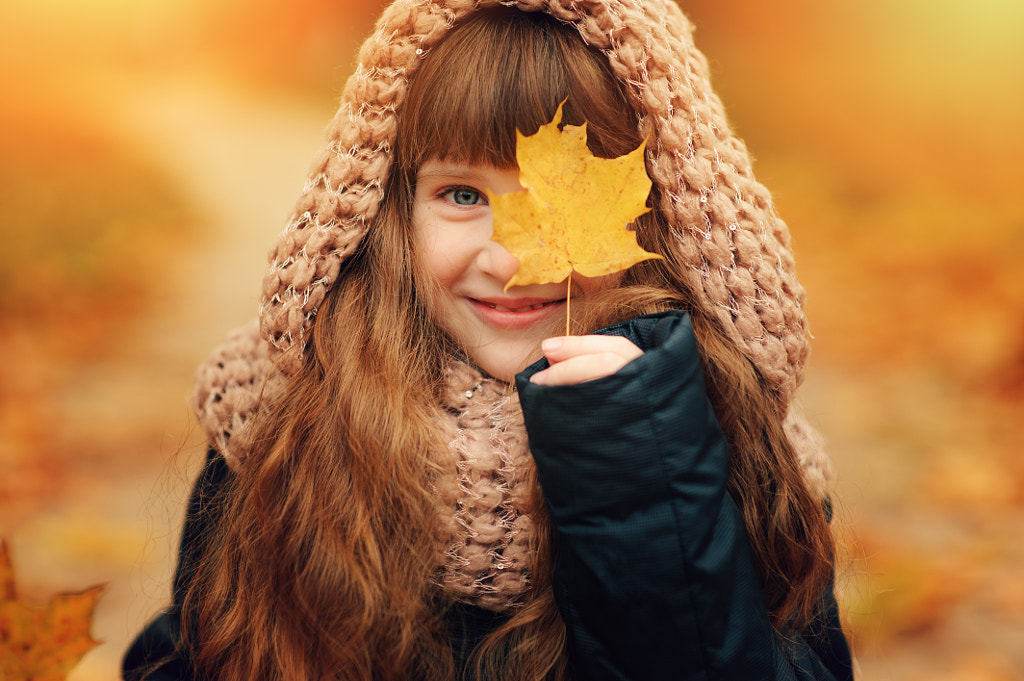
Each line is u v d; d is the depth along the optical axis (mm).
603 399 616
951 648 1001
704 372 706
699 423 632
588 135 681
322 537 689
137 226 3158
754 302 698
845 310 2146
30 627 681
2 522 1297
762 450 705
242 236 3449
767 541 709
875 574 1036
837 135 3383
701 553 628
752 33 4016
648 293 696
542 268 630
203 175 4414
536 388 624
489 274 690
